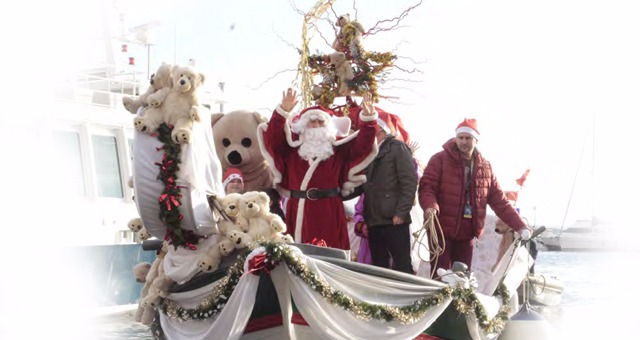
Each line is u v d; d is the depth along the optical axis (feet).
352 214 35.94
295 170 30.58
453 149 32.24
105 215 60.54
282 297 27.30
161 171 26.68
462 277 29.40
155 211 27.04
